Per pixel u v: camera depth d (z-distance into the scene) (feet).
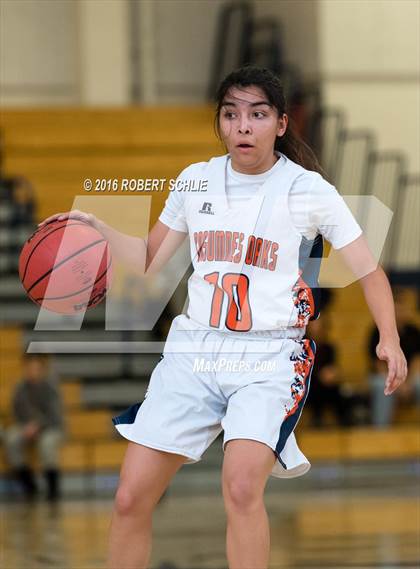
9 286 74.43
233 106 20.81
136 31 86.63
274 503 56.95
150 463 20.40
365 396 71.82
